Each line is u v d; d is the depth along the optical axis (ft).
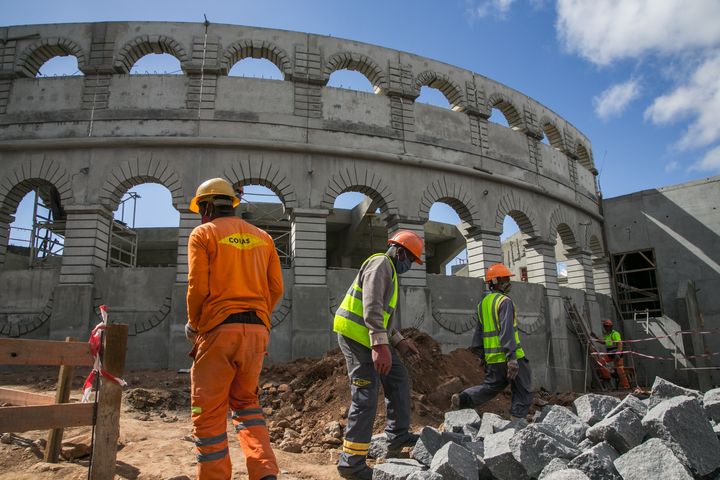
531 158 67.82
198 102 51.75
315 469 17.58
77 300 45.80
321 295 49.03
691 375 68.28
